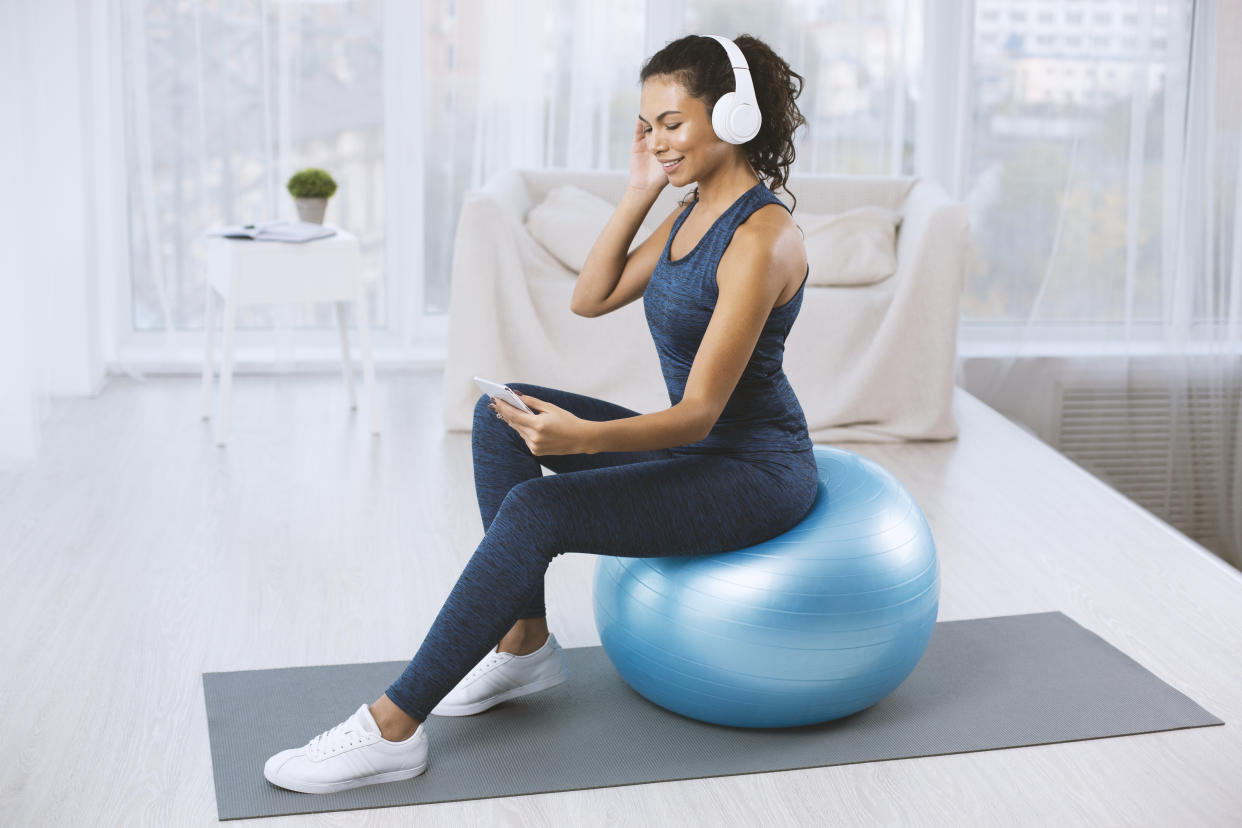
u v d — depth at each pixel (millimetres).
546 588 2443
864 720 1958
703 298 1715
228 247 3209
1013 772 1825
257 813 1657
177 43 3844
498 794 1721
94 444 3252
